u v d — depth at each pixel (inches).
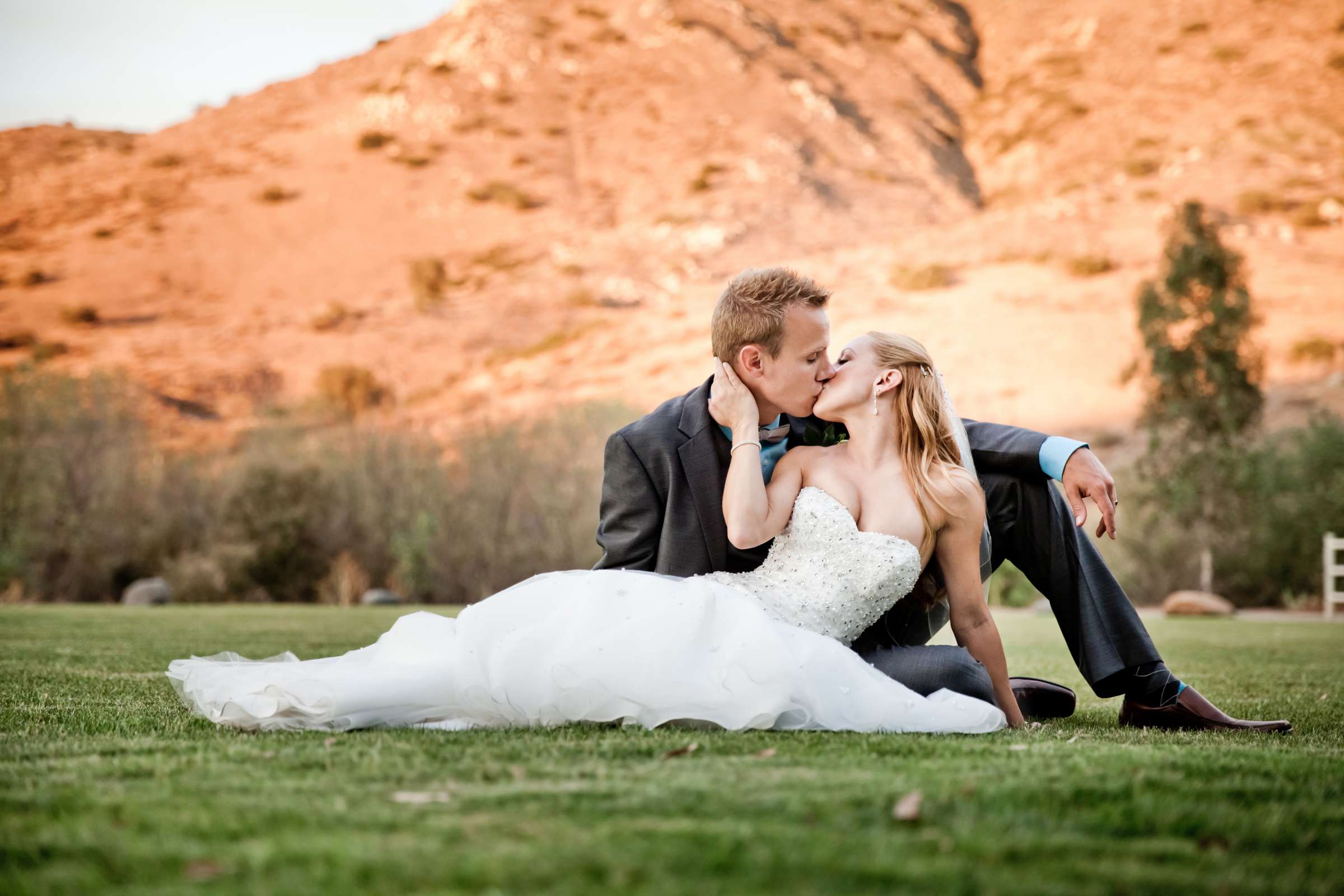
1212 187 1577.3
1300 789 70.4
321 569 649.0
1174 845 56.3
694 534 109.7
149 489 677.9
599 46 2381.9
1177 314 649.0
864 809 60.6
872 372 108.2
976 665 105.0
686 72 2265.0
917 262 1480.1
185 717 105.6
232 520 649.0
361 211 2005.4
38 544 639.1
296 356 1590.8
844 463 107.9
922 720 95.2
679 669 94.4
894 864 50.7
